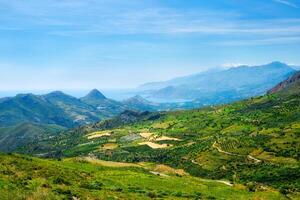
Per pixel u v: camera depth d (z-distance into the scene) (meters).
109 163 167.00
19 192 64.94
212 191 127.69
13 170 87.94
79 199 72.44
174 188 122.88
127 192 99.75
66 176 96.56
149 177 135.25
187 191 120.94
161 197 102.94
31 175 86.75
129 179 125.50
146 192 105.56
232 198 119.56
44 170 94.25
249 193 133.00
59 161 141.12
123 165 166.25
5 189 66.50
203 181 154.75
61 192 73.81
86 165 142.88
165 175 158.75
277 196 133.62
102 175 125.44
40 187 72.81
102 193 85.81
